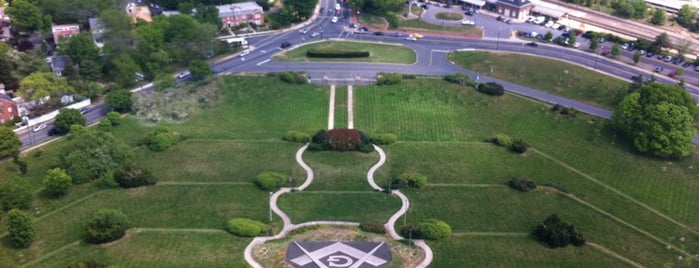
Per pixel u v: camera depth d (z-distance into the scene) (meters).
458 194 153.38
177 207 145.00
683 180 163.62
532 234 136.75
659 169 168.50
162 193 150.88
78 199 147.50
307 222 140.75
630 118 177.62
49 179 145.00
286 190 154.12
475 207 147.50
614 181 163.00
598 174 166.00
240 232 133.88
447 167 167.00
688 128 170.25
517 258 127.94
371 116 197.62
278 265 124.06
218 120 193.50
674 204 153.50
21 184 142.88
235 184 156.38
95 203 145.75
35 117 187.38
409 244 132.25
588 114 197.12
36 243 130.50
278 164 166.75
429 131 188.75
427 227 134.62
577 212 146.62
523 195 153.38
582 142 182.12
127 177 152.12
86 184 153.88
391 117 197.12
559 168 168.38
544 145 180.88
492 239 134.62
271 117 196.38
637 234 139.38
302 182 158.25
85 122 185.00
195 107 199.12
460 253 129.38
